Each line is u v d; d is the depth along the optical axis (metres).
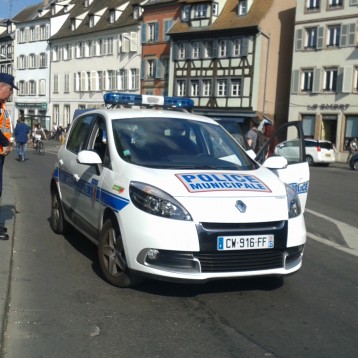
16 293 5.00
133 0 53.47
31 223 8.38
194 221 4.54
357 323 4.50
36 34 64.31
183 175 5.00
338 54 37.25
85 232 6.15
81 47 57.47
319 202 12.71
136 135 5.79
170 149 5.68
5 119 6.31
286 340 4.10
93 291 5.12
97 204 5.57
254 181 5.09
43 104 63.22
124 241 4.83
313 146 32.50
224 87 43.12
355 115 36.62
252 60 41.12
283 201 4.95
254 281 5.52
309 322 4.48
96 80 55.72
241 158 5.91
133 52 50.97
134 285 5.18
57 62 61.12
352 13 36.31
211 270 4.57
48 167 20.19
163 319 4.46
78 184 6.35
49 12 65.31
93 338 4.05
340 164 34.91
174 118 6.30
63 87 60.38
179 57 45.78
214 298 4.99
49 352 3.80
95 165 5.76
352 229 9.02
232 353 3.85
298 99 39.59
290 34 43.09
